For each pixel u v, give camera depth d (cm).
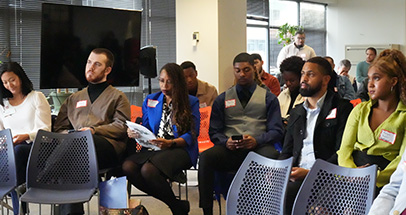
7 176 329
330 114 304
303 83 308
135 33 465
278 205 239
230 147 358
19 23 709
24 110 381
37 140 319
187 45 563
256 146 361
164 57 834
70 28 436
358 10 1210
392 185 212
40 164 319
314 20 1196
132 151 378
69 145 319
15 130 380
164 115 374
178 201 353
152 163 344
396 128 255
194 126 368
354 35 1216
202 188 351
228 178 365
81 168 317
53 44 431
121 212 322
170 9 837
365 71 895
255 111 380
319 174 231
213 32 542
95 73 366
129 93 787
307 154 311
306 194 231
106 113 362
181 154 356
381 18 1202
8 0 698
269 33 1080
